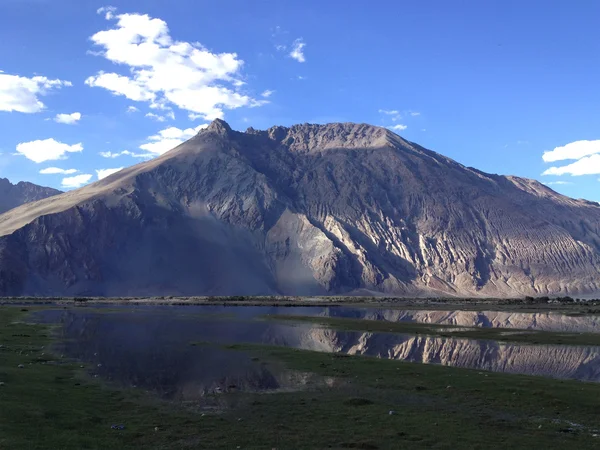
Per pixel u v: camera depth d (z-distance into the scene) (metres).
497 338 77.00
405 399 35.50
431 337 78.94
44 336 69.25
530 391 37.84
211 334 79.56
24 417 26.58
